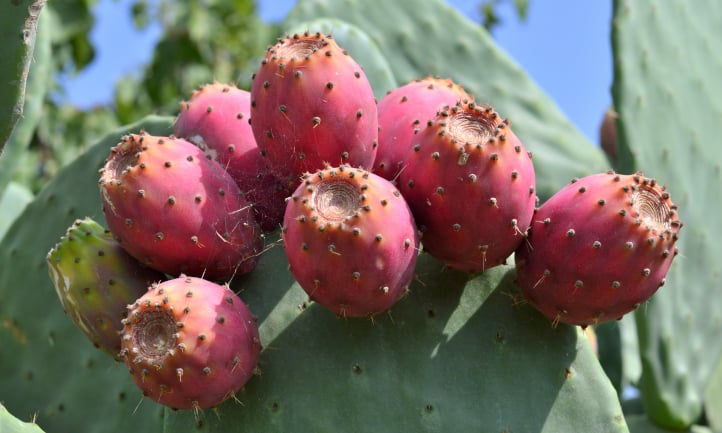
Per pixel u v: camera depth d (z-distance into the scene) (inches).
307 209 16.7
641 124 29.9
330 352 18.6
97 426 23.8
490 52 32.0
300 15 31.1
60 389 24.7
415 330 18.8
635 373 35.1
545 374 18.7
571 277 17.8
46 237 26.5
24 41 18.7
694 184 30.1
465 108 17.9
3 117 19.1
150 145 17.8
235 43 65.5
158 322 16.9
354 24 31.5
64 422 24.4
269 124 18.3
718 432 31.8
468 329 18.9
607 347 32.3
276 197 20.0
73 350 24.8
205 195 18.0
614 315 18.3
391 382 18.5
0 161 26.5
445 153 17.4
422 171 17.7
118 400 23.5
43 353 25.3
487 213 17.6
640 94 30.1
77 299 18.7
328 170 16.9
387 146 19.7
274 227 20.0
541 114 31.5
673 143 30.1
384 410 18.3
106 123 60.4
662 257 17.7
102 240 18.9
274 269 19.5
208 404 17.5
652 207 17.9
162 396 17.1
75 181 26.8
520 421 18.4
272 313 19.0
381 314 18.8
